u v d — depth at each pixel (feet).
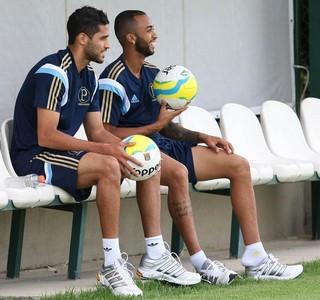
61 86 63.67
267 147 87.30
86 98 66.08
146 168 61.36
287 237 99.25
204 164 67.97
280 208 98.58
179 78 67.05
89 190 64.03
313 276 67.97
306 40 101.91
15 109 66.85
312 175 85.10
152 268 63.36
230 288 62.49
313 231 96.53
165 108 67.36
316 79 99.14
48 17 81.35
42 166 63.98
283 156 88.07
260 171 79.20
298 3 99.96
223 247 93.35
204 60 92.79
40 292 63.46
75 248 69.51
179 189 64.69
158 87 67.26
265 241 96.43
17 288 66.08
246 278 66.23
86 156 61.82
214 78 93.56
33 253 78.95
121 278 59.72
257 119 87.66
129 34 68.33
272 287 62.80
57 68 63.82
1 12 78.38
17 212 72.38
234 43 95.04
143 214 63.67
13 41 79.05
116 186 60.54
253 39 96.63
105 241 60.54
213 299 57.77
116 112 67.97
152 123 68.90
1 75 78.33
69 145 62.69
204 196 91.71
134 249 86.58
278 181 82.12
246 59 96.07
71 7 82.89
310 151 90.43
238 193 67.05
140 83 69.15
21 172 65.36
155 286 62.39
